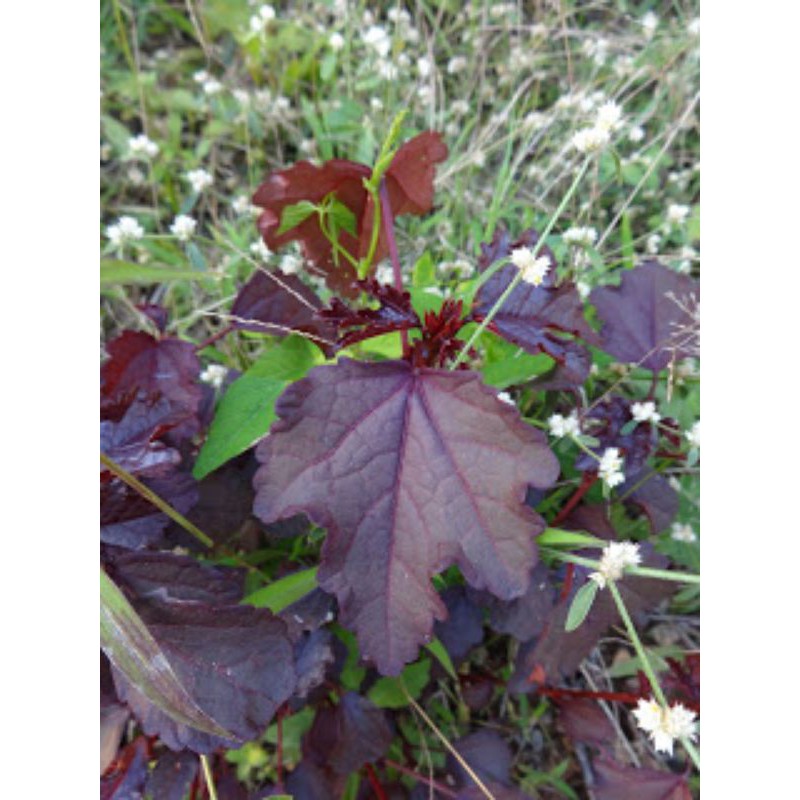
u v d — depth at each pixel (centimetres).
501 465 22
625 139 46
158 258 40
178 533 28
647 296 31
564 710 31
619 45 45
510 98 48
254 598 26
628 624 21
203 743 22
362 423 23
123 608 20
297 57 51
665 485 31
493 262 27
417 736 32
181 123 48
